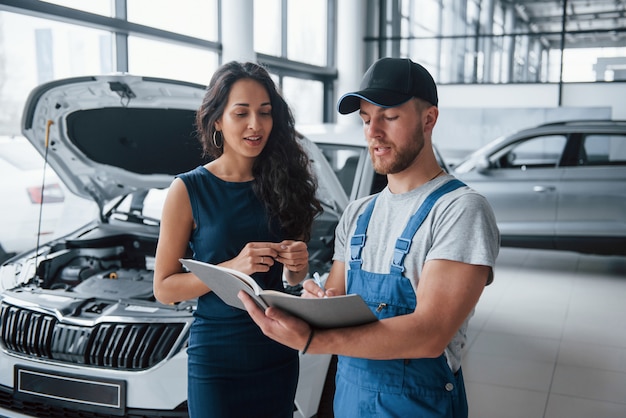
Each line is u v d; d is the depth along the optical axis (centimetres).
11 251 493
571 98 924
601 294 498
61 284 261
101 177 282
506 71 955
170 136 261
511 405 289
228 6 698
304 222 176
